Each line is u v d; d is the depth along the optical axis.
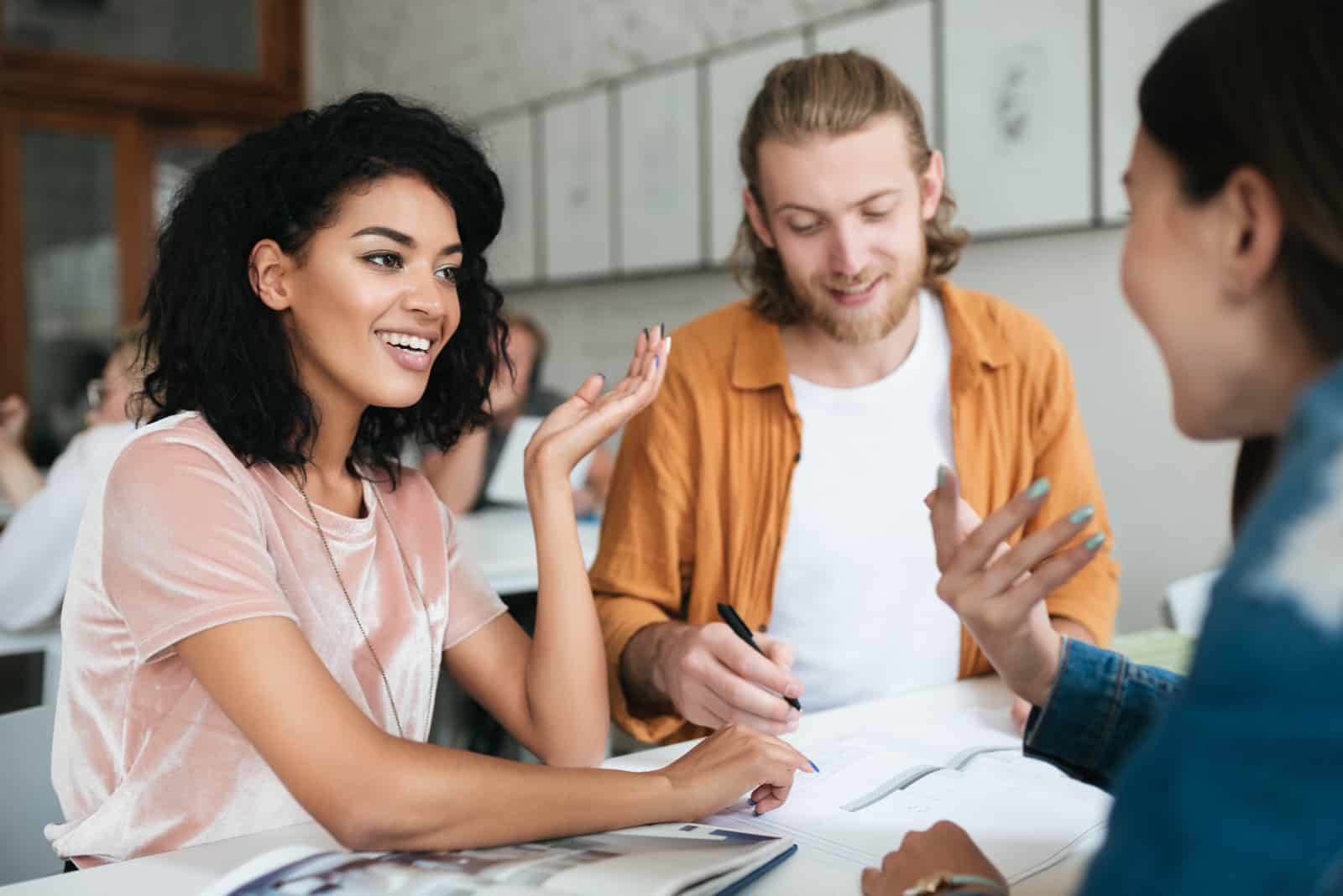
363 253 0.96
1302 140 0.48
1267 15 0.50
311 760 0.77
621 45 3.86
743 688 1.04
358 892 0.65
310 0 5.66
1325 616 0.38
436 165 0.99
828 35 3.04
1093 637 1.28
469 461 2.96
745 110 3.28
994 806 0.86
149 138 5.30
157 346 1.02
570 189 3.95
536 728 1.08
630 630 1.26
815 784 0.92
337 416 1.03
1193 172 0.53
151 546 0.85
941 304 1.41
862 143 1.20
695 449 1.37
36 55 4.98
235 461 0.96
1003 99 2.63
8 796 1.11
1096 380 2.56
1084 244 2.55
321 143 0.96
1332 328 0.49
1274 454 0.59
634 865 0.70
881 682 1.34
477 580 1.15
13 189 4.96
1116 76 2.41
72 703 0.93
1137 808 0.40
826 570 1.35
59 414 5.09
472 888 0.65
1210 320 0.54
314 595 0.99
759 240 1.39
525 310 4.29
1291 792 0.37
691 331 1.44
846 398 1.36
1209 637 0.40
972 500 1.35
